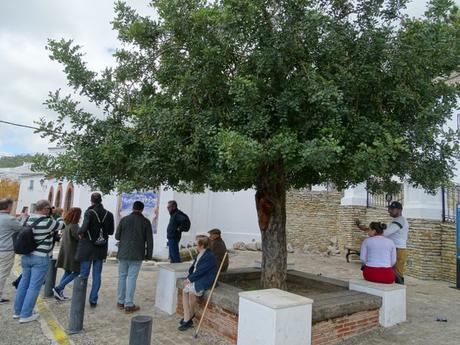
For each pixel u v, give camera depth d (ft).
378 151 13.74
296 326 13.84
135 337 12.39
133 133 17.43
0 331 17.48
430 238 33.73
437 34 15.87
